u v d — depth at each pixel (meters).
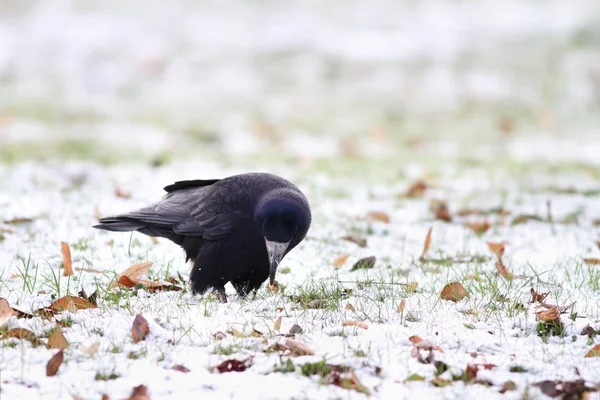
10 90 30.45
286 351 6.88
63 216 12.48
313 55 35.12
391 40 36.44
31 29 36.72
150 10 39.62
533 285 9.22
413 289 8.90
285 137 25.19
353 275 9.85
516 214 13.87
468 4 40.56
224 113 28.64
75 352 6.74
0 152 20.92
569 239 11.93
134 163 19.67
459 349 7.14
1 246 10.59
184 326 7.43
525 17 38.41
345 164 20.28
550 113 28.55
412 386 6.38
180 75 33.06
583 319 7.89
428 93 31.28
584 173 18.97
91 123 26.48
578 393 6.27
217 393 6.16
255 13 39.47
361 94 31.38
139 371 6.44
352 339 7.24
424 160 21.41
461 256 10.96
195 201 9.02
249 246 8.56
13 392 6.05
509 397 6.20
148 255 10.31
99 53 34.69
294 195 8.51
